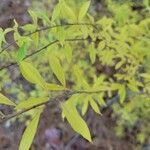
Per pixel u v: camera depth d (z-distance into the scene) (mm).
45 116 1499
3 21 1108
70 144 1588
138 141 1498
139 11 879
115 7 910
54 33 518
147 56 807
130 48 717
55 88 423
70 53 550
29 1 1211
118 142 1543
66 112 402
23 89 1132
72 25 569
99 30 645
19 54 409
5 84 1062
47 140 1593
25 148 382
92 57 672
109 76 1110
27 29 497
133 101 989
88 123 1528
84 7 561
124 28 715
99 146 1566
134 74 764
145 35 771
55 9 490
